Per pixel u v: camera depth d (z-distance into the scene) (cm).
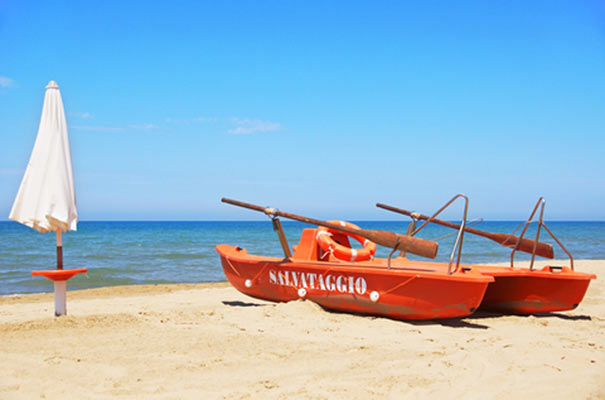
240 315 694
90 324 614
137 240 4397
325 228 825
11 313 832
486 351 523
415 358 491
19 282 1541
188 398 378
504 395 397
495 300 786
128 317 664
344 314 726
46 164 609
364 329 625
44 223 602
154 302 969
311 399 378
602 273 1445
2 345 515
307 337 573
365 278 694
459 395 395
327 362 471
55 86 625
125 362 462
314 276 749
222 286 1372
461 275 638
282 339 558
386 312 689
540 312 765
